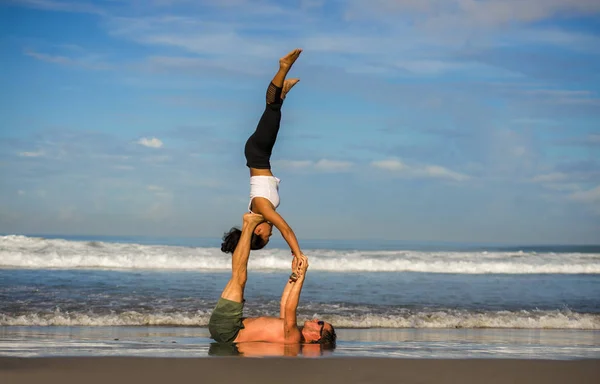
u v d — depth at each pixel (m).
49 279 12.78
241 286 6.34
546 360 5.06
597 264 19.67
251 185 6.19
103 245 19.58
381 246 47.69
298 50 5.68
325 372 4.43
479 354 5.55
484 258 21.09
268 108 5.95
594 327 8.93
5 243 18.78
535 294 12.75
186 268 17.03
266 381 4.11
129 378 4.14
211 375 4.26
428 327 8.59
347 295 11.61
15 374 4.20
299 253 6.22
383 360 4.94
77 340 6.31
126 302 9.65
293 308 6.20
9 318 7.83
